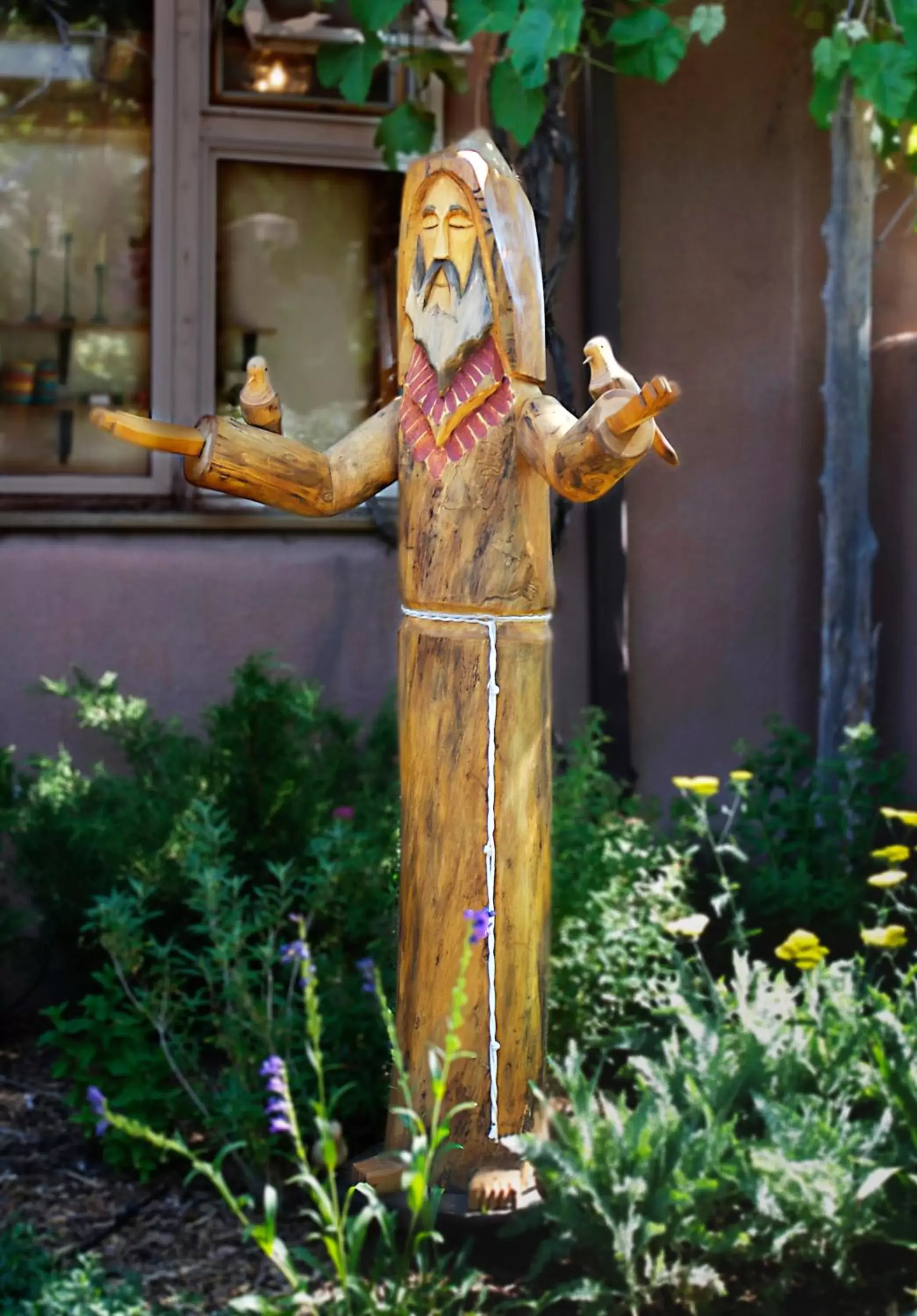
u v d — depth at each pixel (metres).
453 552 3.02
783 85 5.48
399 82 5.30
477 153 3.01
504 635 3.04
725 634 5.61
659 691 5.57
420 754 3.08
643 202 5.43
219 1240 3.25
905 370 5.35
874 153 5.16
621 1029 3.73
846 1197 2.86
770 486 5.61
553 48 4.32
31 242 5.11
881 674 5.51
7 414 5.11
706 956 4.53
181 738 4.52
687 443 5.53
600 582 5.34
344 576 5.21
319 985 3.78
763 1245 2.89
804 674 5.66
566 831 4.09
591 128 5.22
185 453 3.02
